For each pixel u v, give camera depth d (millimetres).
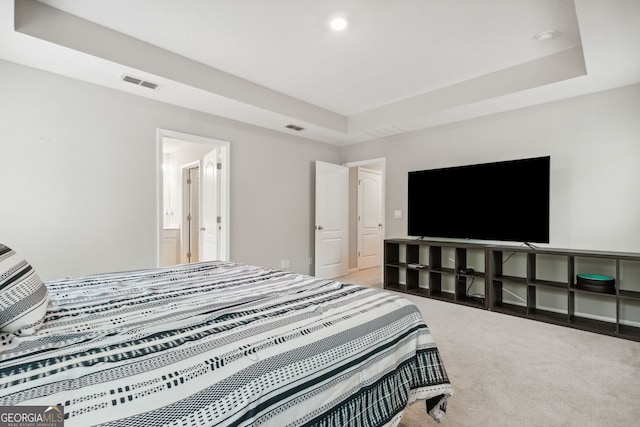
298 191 4836
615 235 2998
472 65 3098
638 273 2867
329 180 5145
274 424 807
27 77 2602
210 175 4219
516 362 2211
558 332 2791
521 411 1661
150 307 1311
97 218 2967
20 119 2582
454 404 1726
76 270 2857
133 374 762
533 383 1936
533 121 3465
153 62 2738
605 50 2303
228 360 852
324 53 2875
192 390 734
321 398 938
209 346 921
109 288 1633
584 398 1775
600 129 3070
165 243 5738
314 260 5062
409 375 1320
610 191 3023
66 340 956
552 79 2887
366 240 6480
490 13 2287
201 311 1250
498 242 3684
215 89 3168
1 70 2494
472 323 3025
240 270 2172
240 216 4121
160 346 914
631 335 2633
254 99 3508
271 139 4461
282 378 859
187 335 999
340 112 4492
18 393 667
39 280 1192
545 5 2191
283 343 974
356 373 1068
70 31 2320
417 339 1411
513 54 2883
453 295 3992
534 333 2766
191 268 2230
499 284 3613
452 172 3994
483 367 2139
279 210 4574
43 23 2205
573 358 2271
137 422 634
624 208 2955
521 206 3434
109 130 3025
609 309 3033
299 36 2600
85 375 749
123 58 2566
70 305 1326
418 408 1721
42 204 2689
